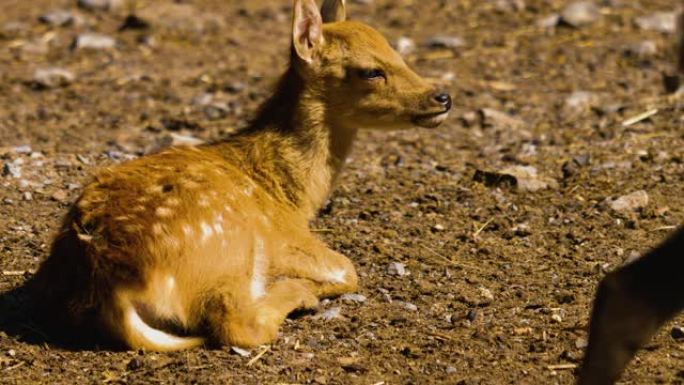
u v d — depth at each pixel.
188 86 24.97
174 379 11.89
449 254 15.60
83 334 12.66
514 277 14.85
